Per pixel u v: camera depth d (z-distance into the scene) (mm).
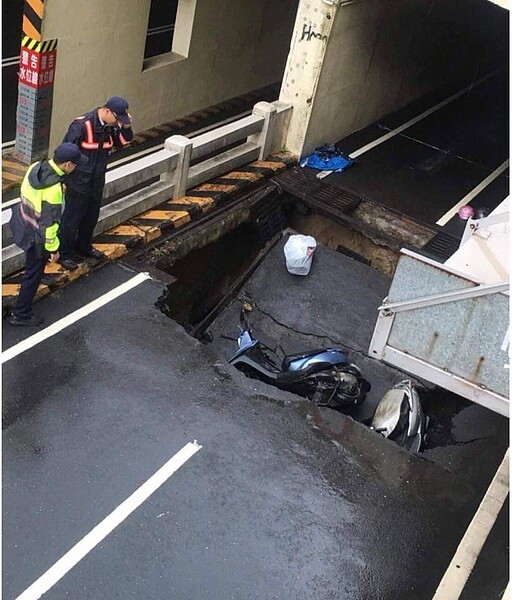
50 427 6988
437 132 13961
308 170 11742
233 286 10312
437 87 15812
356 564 6445
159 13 17766
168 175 9828
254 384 7957
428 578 6457
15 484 6461
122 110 7586
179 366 7914
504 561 6672
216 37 14148
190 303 10266
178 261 9633
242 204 10461
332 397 8438
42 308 8125
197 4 13242
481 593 6398
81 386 7430
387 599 6238
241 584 6125
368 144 13039
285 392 7969
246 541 6438
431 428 8570
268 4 15031
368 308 10141
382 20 11953
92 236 8781
